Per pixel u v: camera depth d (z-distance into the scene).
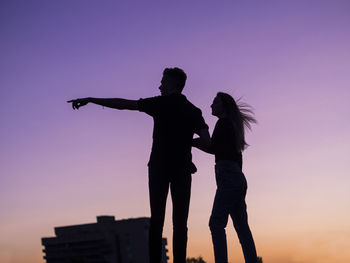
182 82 4.67
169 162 4.31
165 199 4.30
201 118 4.70
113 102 4.38
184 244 4.38
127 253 173.75
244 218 5.82
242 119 5.84
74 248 181.38
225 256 5.39
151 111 4.42
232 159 5.67
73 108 4.41
